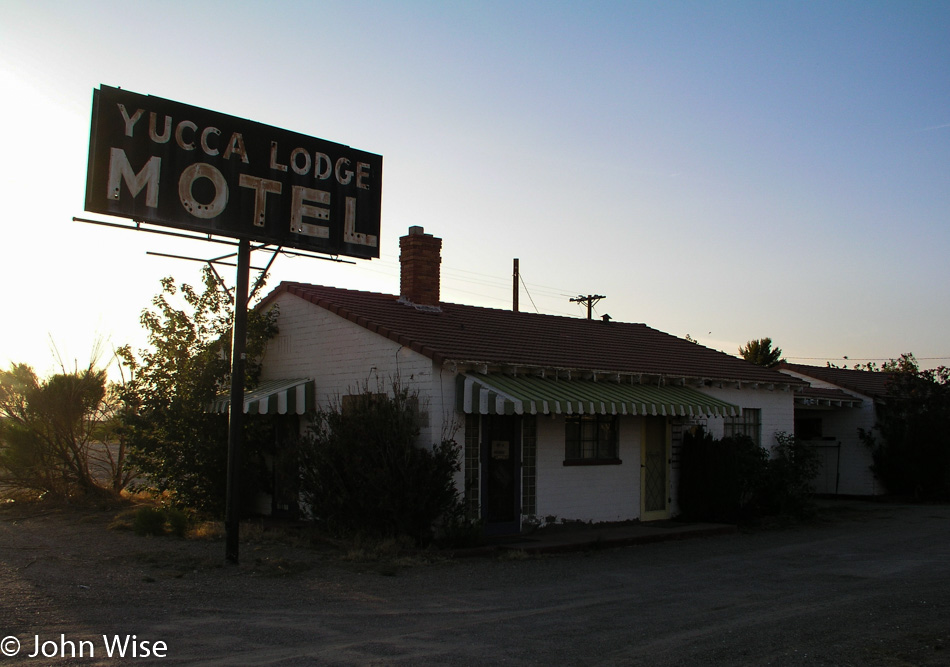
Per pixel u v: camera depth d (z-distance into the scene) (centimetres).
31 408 1736
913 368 2262
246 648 667
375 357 1398
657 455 1666
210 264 1183
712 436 1702
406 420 1257
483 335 1555
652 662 644
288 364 1612
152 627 729
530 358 1456
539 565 1138
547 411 1249
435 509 1230
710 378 1759
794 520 1714
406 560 1117
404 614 812
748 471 1709
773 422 1956
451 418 1304
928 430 2177
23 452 1717
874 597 912
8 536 1301
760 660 653
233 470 1074
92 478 1864
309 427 1372
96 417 1800
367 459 1249
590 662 642
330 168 1329
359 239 1358
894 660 655
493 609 843
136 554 1107
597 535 1384
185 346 1565
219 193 1178
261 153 1238
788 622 784
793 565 1158
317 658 640
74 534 1321
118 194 1081
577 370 1481
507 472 1390
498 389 1263
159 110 1134
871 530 1593
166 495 1747
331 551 1187
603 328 2064
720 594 933
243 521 1498
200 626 739
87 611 784
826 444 2383
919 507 2053
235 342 1108
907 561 1198
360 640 702
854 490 2314
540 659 648
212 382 1544
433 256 1698
